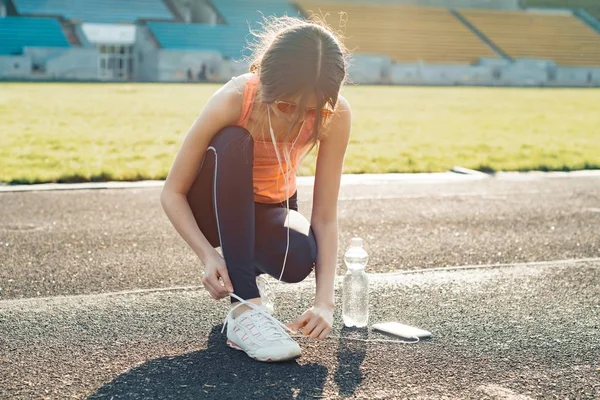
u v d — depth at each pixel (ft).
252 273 9.78
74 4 127.95
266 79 8.55
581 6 180.96
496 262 16.12
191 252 16.61
